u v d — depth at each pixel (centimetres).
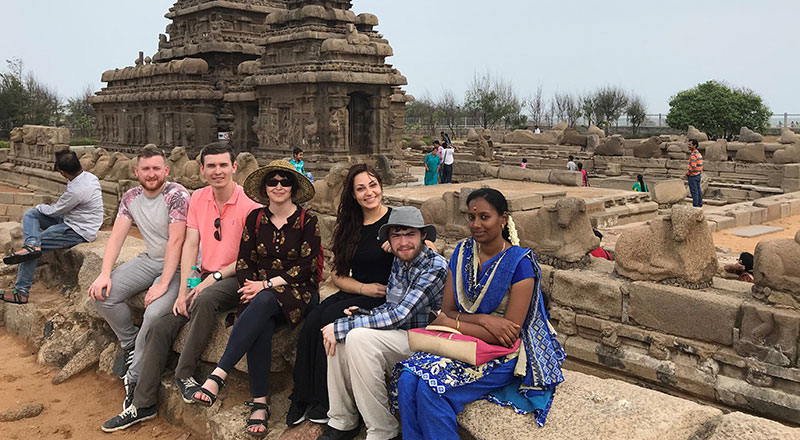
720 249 997
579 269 652
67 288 745
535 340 344
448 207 855
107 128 2988
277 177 444
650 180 2183
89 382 578
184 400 475
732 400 506
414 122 6656
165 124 2552
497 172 1859
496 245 351
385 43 2266
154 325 485
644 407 333
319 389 404
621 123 7294
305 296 444
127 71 2750
